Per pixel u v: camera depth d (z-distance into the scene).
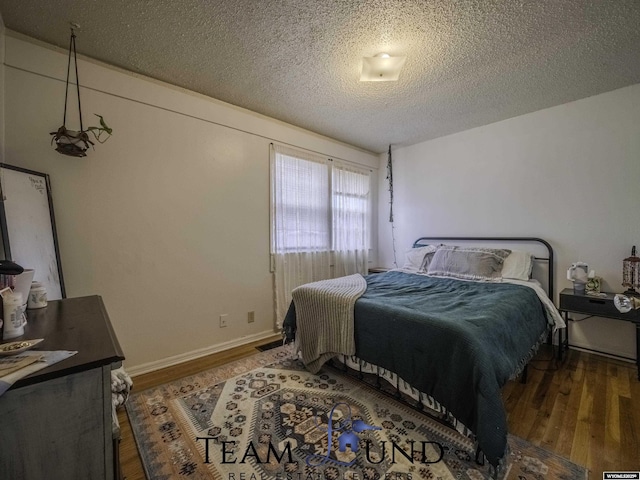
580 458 1.31
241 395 1.83
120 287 2.10
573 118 2.62
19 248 1.48
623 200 2.40
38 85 1.79
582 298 2.29
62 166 1.86
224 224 2.65
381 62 1.93
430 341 1.47
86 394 0.75
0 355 0.76
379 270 4.04
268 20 1.62
